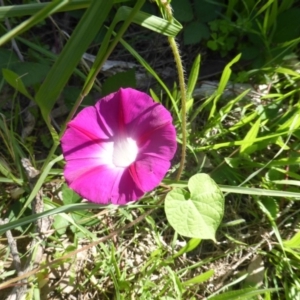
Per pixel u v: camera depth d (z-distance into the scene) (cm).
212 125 19
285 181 18
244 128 20
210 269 18
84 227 18
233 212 19
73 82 20
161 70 21
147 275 17
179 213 14
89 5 11
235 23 20
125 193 14
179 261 18
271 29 20
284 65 20
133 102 15
